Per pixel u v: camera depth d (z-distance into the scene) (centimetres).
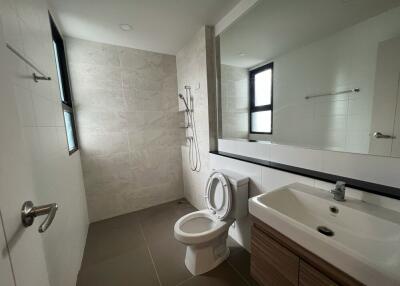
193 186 264
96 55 221
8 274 44
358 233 85
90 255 175
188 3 159
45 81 113
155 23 187
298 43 131
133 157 254
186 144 272
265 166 144
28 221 54
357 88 102
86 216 217
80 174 206
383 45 91
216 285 139
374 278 54
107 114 232
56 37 184
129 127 247
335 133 113
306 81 127
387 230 76
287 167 135
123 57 236
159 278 146
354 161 104
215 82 207
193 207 266
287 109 141
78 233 165
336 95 111
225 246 166
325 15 115
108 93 231
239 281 142
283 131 145
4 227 44
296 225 78
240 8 161
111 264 163
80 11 163
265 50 154
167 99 269
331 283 67
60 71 195
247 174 163
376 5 93
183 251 178
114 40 219
